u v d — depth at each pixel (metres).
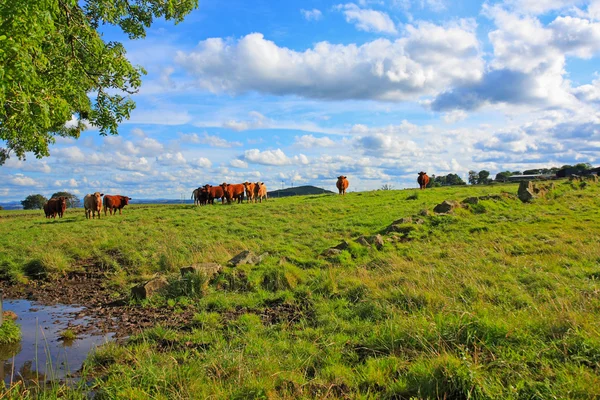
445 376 4.54
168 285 10.79
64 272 14.16
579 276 8.97
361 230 17.66
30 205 91.25
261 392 4.74
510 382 4.36
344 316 7.89
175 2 11.37
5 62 5.99
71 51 8.99
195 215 26.20
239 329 7.57
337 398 4.62
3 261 15.18
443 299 7.68
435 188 36.72
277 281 10.63
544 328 5.59
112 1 9.89
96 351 6.77
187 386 5.02
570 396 4.03
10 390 5.09
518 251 12.03
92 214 31.19
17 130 8.31
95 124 10.62
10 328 7.96
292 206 27.39
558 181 31.20
